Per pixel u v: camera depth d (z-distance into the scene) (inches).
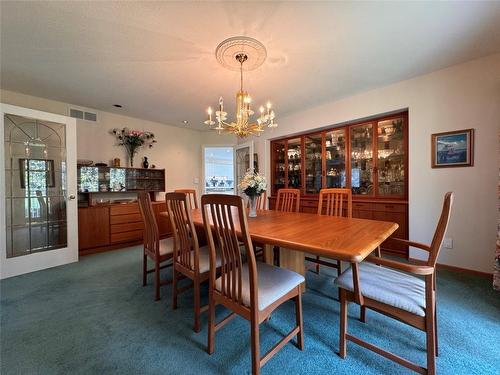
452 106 94.4
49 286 86.4
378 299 45.2
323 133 147.4
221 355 51.4
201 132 205.3
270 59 85.9
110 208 134.1
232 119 166.4
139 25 67.2
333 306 70.9
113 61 87.0
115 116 152.9
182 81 103.6
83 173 136.8
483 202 88.9
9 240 100.0
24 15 62.9
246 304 45.3
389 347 52.7
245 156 190.1
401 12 63.0
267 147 175.2
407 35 73.1
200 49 79.2
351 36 73.1
